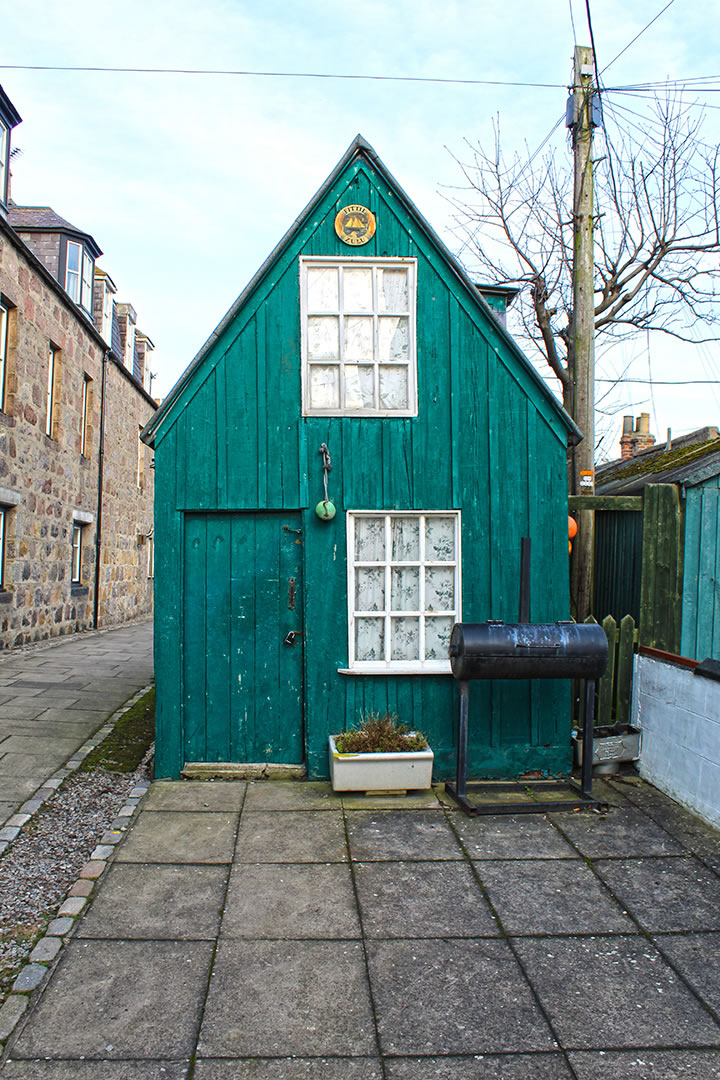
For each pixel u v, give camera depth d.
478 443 6.00
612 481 10.52
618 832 4.98
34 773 5.69
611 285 12.79
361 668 5.84
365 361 5.98
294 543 5.93
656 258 12.39
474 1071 2.79
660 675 5.82
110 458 17.25
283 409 5.86
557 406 6.03
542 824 5.10
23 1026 2.98
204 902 3.97
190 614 5.86
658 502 6.84
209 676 5.86
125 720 7.22
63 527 13.81
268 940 3.63
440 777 5.89
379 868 4.41
